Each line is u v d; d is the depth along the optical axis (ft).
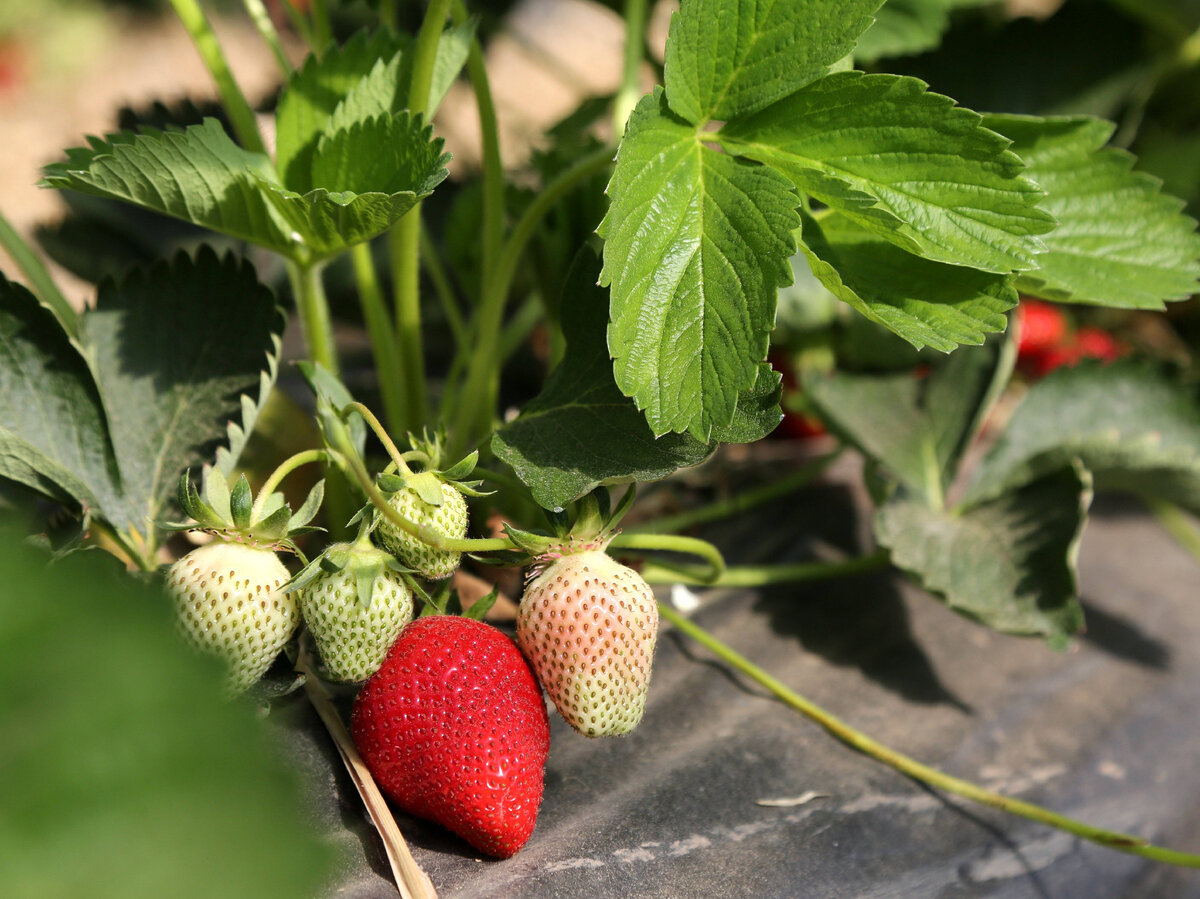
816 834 1.25
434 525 1.15
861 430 1.57
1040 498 1.47
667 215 1.13
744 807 1.26
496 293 1.40
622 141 1.10
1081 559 1.73
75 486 1.23
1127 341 2.36
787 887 1.20
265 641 1.11
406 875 1.10
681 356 1.11
